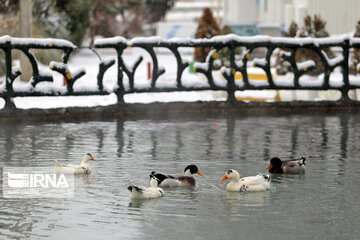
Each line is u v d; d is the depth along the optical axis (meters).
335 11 48.41
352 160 14.74
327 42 23.73
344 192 11.88
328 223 10.06
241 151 15.72
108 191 11.77
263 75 25.38
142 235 9.46
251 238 9.39
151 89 22.36
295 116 22.31
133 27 58.31
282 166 13.38
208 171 13.53
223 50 29.47
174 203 11.05
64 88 21.27
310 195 11.66
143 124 20.03
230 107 22.98
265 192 11.85
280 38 23.42
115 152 15.37
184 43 22.61
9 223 9.93
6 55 20.48
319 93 25.47
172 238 9.35
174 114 22.42
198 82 22.83
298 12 47.84
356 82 24.08
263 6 64.50
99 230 9.65
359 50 29.69
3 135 17.59
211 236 9.45
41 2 33.56
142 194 11.17
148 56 48.56
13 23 32.94
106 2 46.47
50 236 9.38
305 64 23.73
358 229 9.80
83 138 17.23
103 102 23.53
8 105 20.59
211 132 18.58
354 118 21.89
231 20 67.56
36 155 14.88
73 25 34.81
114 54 50.09
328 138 17.72
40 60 33.09
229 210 10.67
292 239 9.36
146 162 14.28
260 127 19.66
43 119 20.83
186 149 15.87
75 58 44.28
